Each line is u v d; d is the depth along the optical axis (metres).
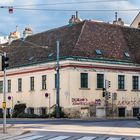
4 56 26.94
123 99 56.91
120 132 26.77
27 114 54.47
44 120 45.78
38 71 57.88
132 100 57.97
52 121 42.81
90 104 53.88
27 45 65.62
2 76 66.25
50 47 58.88
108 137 23.03
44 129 29.38
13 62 64.31
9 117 56.53
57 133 25.81
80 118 51.97
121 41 59.69
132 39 61.72
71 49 53.84
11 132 25.53
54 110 53.50
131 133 26.00
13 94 63.34
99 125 34.56
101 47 56.38
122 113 56.84
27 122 40.59
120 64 56.59
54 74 54.53
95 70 54.41
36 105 58.00
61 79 53.56
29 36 69.00
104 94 53.09
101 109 54.75
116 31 60.75
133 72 58.06
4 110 25.98
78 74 53.06
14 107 60.34
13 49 68.62
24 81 60.91
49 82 55.41
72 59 52.66
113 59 56.06
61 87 53.47
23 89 61.03
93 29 58.03
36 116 53.00
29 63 59.59
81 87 53.31
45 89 56.16
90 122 40.19
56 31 62.41
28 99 59.84
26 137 22.67
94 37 57.00
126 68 57.28
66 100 52.56
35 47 63.00
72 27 59.47
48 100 55.44
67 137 22.88
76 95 52.88
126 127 31.91
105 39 57.94
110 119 49.34
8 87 64.62
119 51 57.84
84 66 53.56
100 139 21.73
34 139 21.41
